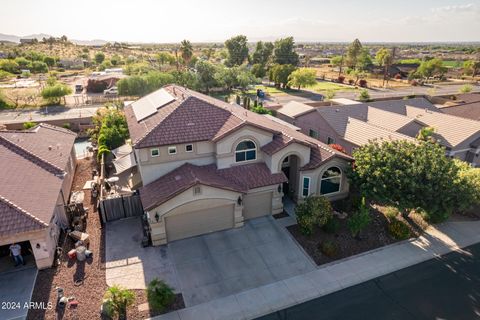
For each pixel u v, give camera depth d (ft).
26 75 334.85
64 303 52.65
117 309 50.31
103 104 210.38
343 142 115.03
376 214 81.56
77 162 111.96
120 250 67.51
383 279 60.85
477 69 398.83
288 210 83.61
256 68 349.41
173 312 52.75
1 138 77.41
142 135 75.72
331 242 67.62
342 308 54.24
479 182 75.31
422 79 364.38
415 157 72.33
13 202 58.29
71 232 70.85
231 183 73.92
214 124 80.07
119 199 77.36
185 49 344.08
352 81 333.83
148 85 223.51
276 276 61.16
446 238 74.13
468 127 109.29
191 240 71.36
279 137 81.10
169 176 74.64
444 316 52.85
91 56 593.01
